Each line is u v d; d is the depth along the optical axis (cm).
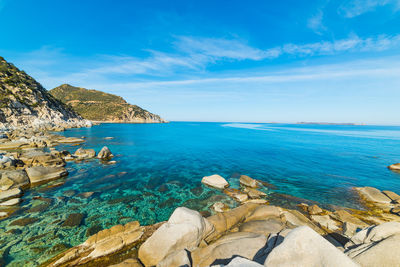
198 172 2067
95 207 1188
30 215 1059
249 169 2211
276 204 1259
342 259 434
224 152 3334
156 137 5847
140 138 5466
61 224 977
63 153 2516
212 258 645
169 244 681
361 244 605
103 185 1592
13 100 6888
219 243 726
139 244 798
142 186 1595
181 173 2019
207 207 1211
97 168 2120
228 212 1007
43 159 1986
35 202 1228
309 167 2312
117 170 2069
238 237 750
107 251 737
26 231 905
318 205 1257
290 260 486
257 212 992
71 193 1398
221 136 6425
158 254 671
